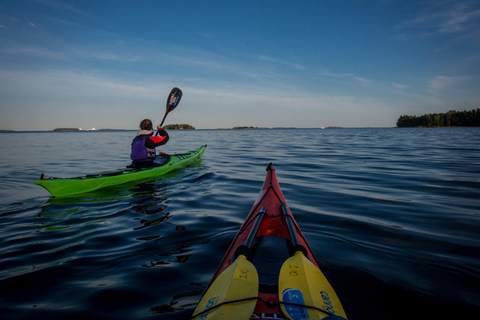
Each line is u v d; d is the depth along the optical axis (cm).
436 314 170
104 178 507
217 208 396
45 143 2144
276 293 155
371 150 1258
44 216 366
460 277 210
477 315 168
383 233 298
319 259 237
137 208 397
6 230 316
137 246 270
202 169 739
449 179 568
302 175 652
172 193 483
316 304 141
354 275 212
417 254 248
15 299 189
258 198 336
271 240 216
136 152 592
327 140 2209
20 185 571
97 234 302
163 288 198
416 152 1127
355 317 167
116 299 187
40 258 247
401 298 184
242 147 1546
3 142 2347
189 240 282
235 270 164
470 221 330
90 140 2708
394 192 479
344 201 427
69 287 202
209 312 139
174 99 686
